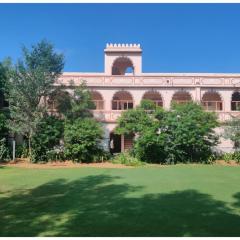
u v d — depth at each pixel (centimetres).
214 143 3466
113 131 3953
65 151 3331
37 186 1959
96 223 1180
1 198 1633
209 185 1956
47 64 3272
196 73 4141
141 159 3359
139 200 1551
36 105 3247
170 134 3334
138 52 4512
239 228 1110
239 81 4134
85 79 4072
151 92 4112
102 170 2733
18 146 3591
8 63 3531
